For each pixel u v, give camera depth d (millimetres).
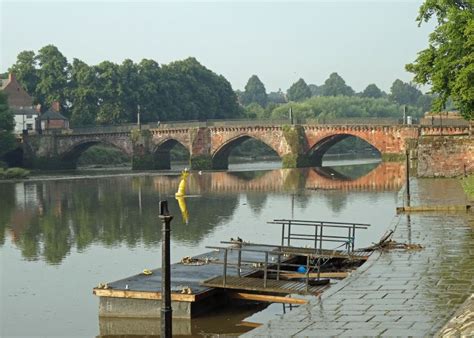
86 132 161625
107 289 31641
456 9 61000
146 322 31062
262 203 80438
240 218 67688
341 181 106750
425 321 21281
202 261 38156
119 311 31516
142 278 34000
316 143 142625
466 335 15844
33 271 45188
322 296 25203
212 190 98250
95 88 190625
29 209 81062
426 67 64312
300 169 137500
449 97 63250
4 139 150500
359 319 21938
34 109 184625
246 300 33312
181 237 56438
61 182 119312
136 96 191625
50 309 35406
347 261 39219
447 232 38969
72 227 65500
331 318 22250
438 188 67375
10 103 183500
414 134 129000
